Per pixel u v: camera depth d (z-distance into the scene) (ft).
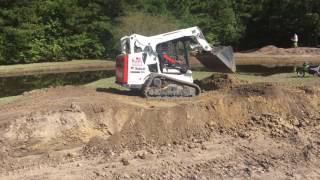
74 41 157.17
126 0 163.02
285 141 54.34
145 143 52.65
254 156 50.21
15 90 91.20
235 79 77.71
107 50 162.20
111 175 44.86
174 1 177.06
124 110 54.75
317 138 55.21
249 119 58.90
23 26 148.05
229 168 47.19
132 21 154.92
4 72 121.70
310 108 62.85
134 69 64.49
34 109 55.01
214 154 50.39
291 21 173.68
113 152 50.19
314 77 87.10
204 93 69.05
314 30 170.09
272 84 67.05
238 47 185.26
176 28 160.15
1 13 147.33
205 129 56.13
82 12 158.81
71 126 51.11
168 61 66.80
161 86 65.72
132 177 44.57
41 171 45.62
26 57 149.59
